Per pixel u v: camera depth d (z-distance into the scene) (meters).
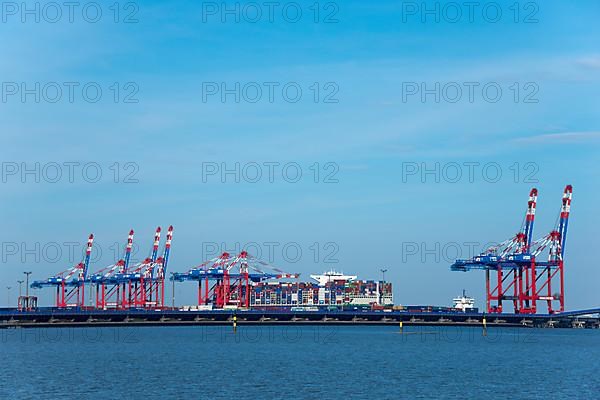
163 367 187.75
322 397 139.50
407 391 147.00
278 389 148.38
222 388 149.62
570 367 193.25
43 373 174.62
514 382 161.12
